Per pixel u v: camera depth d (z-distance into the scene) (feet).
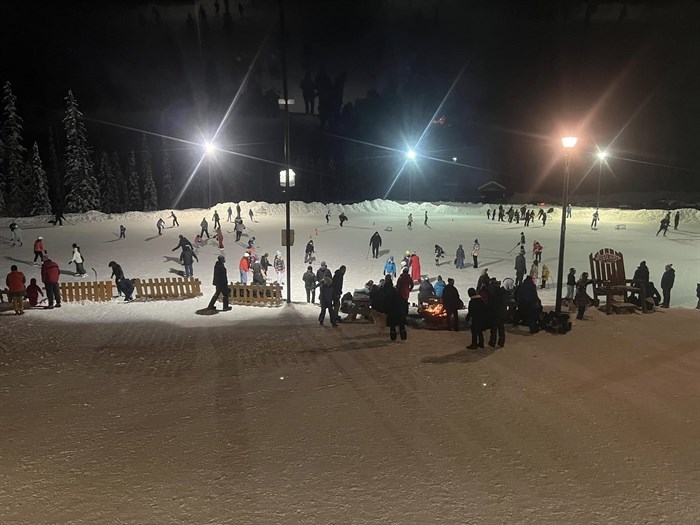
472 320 40.73
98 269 90.94
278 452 23.00
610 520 17.94
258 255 108.47
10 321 56.34
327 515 18.22
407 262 79.61
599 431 25.14
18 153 213.05
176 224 161.27
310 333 48.19
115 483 20.43
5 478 20.84
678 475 21.03
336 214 207.62
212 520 17.94
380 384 32.12
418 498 19.30
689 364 36.06
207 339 46.16
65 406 28.81
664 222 143.02
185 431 25.25
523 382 32.37
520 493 19.67
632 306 56.29
